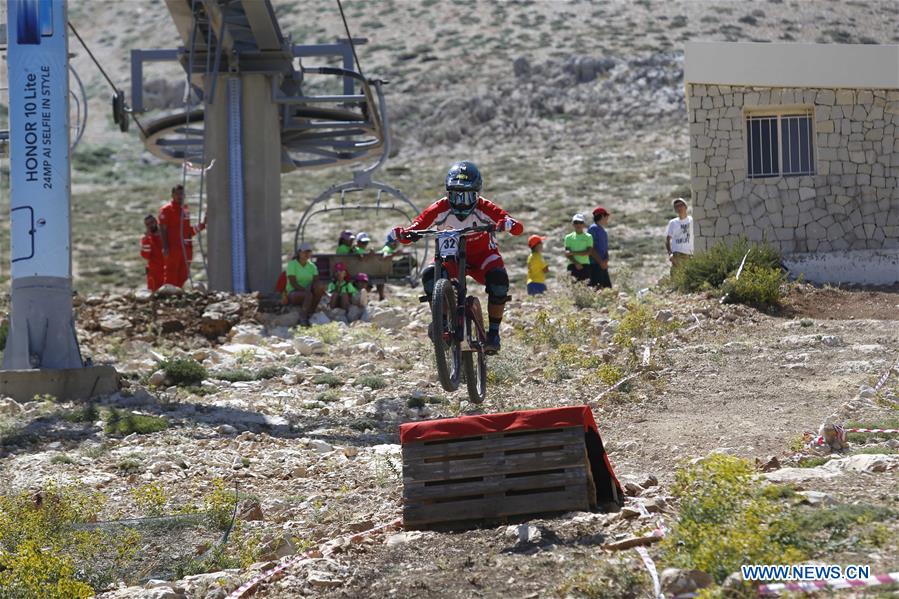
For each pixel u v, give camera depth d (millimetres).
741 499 15656
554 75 155625
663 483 20562
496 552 16344
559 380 33750
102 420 30391
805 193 49531
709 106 49562
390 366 37750
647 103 146000
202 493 23625
